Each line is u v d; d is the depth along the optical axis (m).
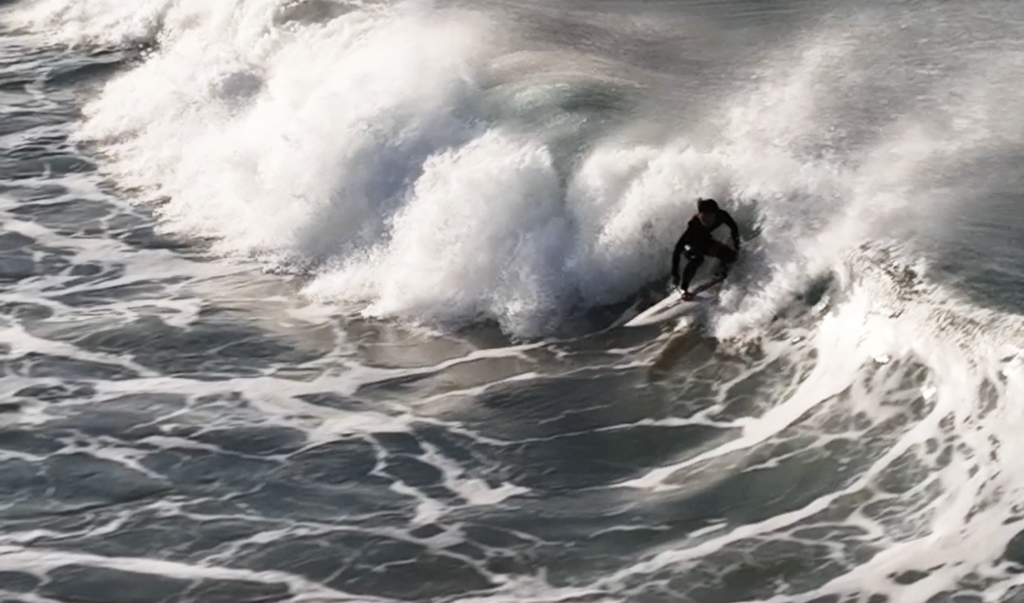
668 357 53.59
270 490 46.44
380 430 50.00
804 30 79.56
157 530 44.38
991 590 37.88
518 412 51.00
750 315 53.81
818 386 49.53
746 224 56.78
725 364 52.41
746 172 58.47
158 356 55.72
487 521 44.22
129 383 53.66
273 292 61.44
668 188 58.44
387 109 67.19
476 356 55.44
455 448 48.78
